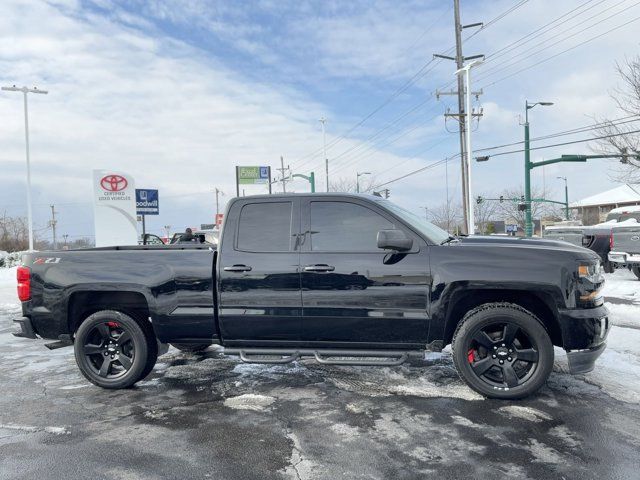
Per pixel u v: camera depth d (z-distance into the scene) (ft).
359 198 15.64
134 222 60.95
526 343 14.84
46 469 10.99
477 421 13.17
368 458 11.23
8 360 21.17
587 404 14.20
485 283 14.33
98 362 17.03
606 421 13.01
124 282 16.08
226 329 15.71
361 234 15.38
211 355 20.77
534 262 14.33
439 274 14.62
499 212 242.58
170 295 15.90
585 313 14.11
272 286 15.34
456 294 14.60
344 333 15.25
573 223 95.20
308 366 18.72
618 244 43.70
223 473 10.68
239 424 13.35
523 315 14.42
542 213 243.40
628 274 49.65
